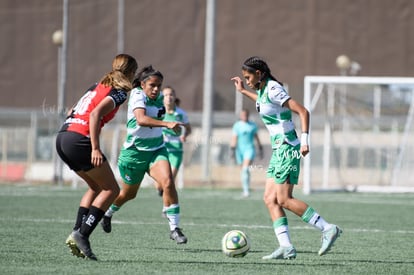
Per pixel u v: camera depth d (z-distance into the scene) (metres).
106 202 25.41
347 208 53.84
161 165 31.36
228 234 27.19
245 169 62.25
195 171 83.94
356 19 109.75
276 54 109.62
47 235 33.41
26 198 56.44
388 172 79.38
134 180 32.25
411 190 69.75
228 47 109.81
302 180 80.38
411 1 109.38
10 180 81.44
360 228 40.38
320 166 79.50
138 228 37.56
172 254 28.16
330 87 76.69
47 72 106.81
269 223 41.66
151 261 26.02
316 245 32.38
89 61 105.25
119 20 101.88
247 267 25.05
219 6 109.62
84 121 25.14
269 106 26.95
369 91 83.25
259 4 109.56
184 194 66.00
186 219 43.25
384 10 109.75
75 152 24.97
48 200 54.72
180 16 106.62
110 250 29.03
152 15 106.81
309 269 24.95
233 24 109.75
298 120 81.75
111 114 25.64
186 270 24.05
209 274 23.34
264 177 83.81
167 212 30.88
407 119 80.31
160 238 33.47
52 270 23.42
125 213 46.09
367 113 83.19
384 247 32.09
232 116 97.12
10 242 30.70
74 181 71.81
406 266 26.36
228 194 66.38
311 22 109.44
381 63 109.69
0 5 107.00
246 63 27.14
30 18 106.94
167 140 46.91
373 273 24.45
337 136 79.88
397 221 44.62
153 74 31.33
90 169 25.16
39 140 83.56
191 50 106.44
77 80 105.00
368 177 79.56
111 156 81.75
